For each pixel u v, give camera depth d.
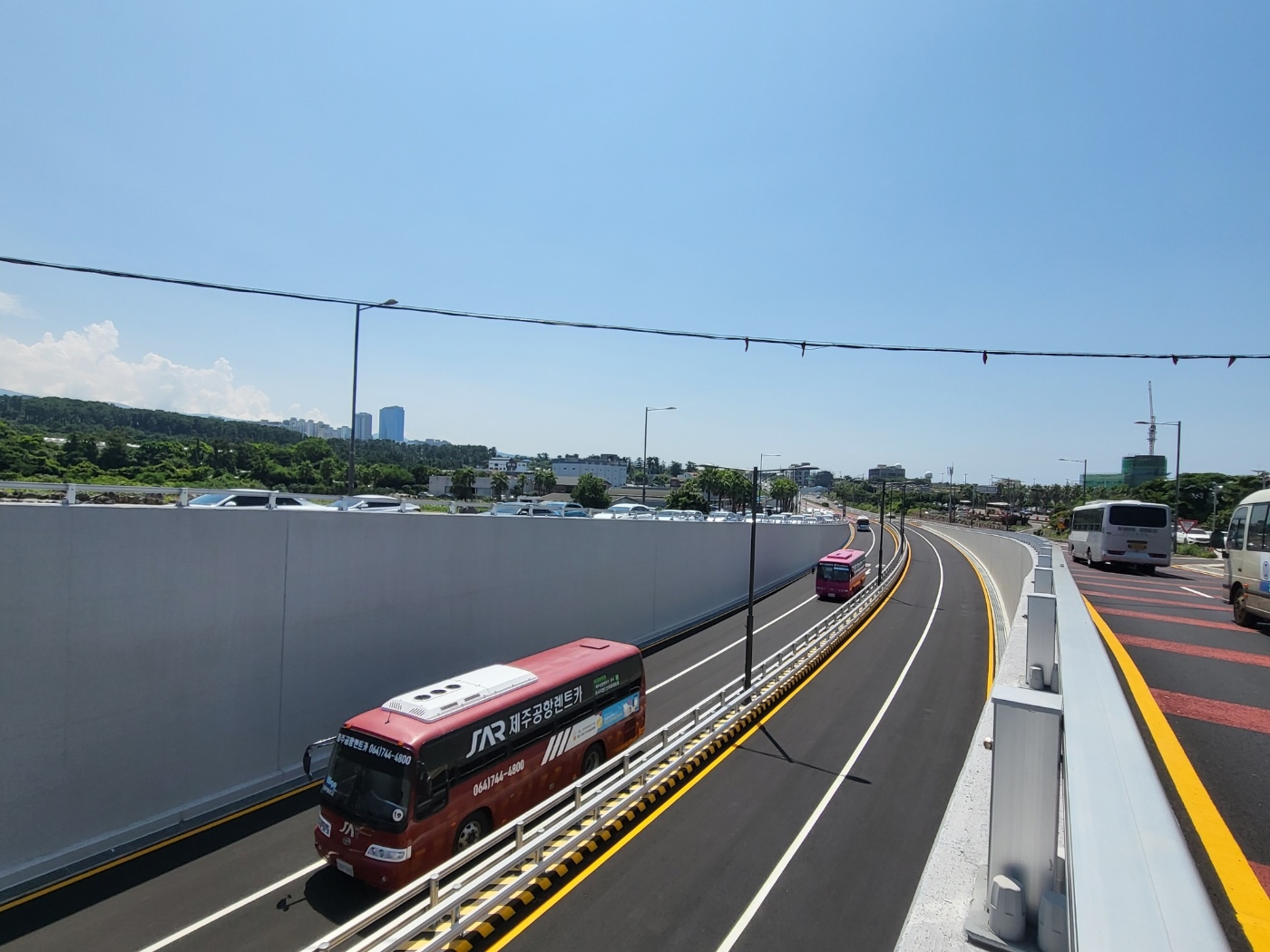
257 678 13.58
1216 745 6.46
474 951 8.43
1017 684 7.52
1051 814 4.09
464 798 10.52
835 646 25.38
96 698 11.20
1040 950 4.01
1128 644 10.83
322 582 14.88
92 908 9.79
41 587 10.59
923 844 11.28
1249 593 12.06
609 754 14.27
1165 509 25.03
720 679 22.61
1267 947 3.46
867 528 86.50
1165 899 1.73
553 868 10.23
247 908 9.84
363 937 9.20
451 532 18.34
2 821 10.12
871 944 8.70
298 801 13.15
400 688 16.80
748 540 40.94
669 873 10.26
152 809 11.92
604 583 25.88
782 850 11.00
